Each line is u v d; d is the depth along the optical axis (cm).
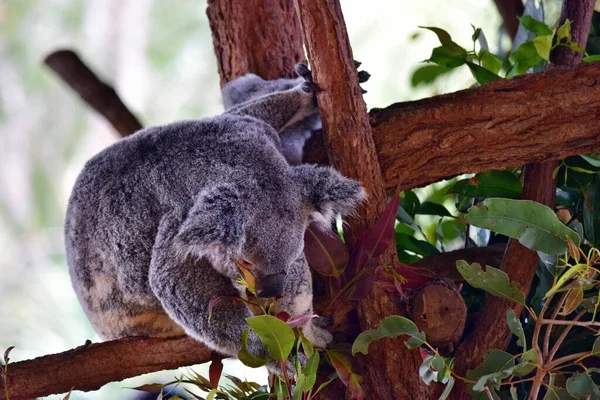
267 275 668
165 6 3081
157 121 3006
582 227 734
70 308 1964
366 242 683
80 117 3105
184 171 717
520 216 637
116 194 740
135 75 3059
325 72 720
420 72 986
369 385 706
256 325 591
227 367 1263
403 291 708
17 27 3100
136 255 726
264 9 942
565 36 797
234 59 947
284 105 829
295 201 702
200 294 678
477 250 806
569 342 739
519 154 757
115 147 773
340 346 707
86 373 725
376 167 731
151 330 751
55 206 3075
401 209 842
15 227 3000
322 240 692
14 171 3053
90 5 3106
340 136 723
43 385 720
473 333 737
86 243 755
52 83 3083
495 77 849
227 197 654
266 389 758
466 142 762
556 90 755
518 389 737
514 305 726
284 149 830
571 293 617
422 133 766
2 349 1836
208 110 2997
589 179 779
